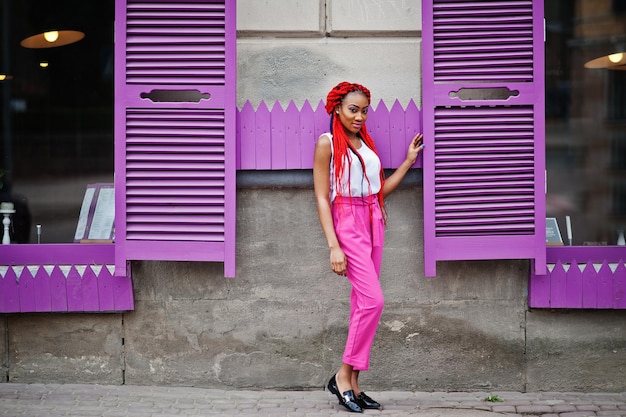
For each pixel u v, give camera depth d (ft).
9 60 19.93
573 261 18.29
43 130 19.79
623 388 18.63
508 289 18.49
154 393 18.16
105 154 19.79
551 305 18.28
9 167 19.72
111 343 18.58
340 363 18.60
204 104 17.48
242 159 17.98
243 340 18.58
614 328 18.56
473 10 17.48
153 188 17.58
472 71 17.48
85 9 19.89
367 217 16.61
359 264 16.42
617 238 19.75
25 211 19.66
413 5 18.42
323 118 17.97
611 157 19.84
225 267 17.60
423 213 18.01
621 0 19.88
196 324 18.53
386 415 16.83
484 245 17.69
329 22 18.48
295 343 18.58
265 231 18.42
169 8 17.42
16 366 18.60
